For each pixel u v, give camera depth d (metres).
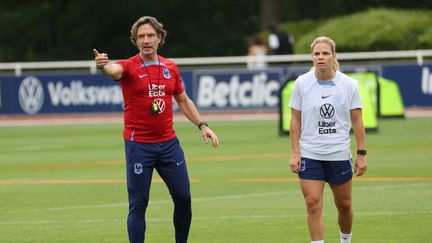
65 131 59.03
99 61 19.80
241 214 27.59
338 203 20.78
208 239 23.89
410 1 85.56
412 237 23.70
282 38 74.44
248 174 36.66
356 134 20.58
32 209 29.16
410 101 64.06
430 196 30.45
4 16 106.88
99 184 34.62
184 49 102.88
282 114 52.44
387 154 42.59
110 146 49.34
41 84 66.88
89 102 66.50
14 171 39.25
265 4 102.62
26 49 104.50
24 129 61.34
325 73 20.20
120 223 26.42
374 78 58.84
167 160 20.69
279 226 25.58
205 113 65.19
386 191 31.64
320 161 20.25
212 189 32.75
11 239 24.20
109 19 103.56
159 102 20.47
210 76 65.00
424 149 44.47
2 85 67.12
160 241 23.72
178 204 21.02
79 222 26.69
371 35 79.06
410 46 78.56
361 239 23.50
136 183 20.55
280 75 64.50
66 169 39.59
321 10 107.62
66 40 103.81
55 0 105.12
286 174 36.47
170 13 103.81
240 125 59.91
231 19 109.62
